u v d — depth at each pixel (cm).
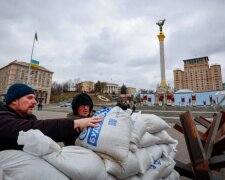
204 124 441
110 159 190
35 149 156
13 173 145
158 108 3117
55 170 158
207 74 8538
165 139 323
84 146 198
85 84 11300
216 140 304
